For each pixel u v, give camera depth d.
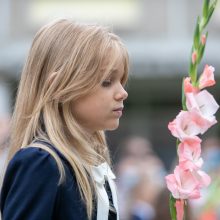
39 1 23.72
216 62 21.59
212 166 13.00
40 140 4.14
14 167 4.07
